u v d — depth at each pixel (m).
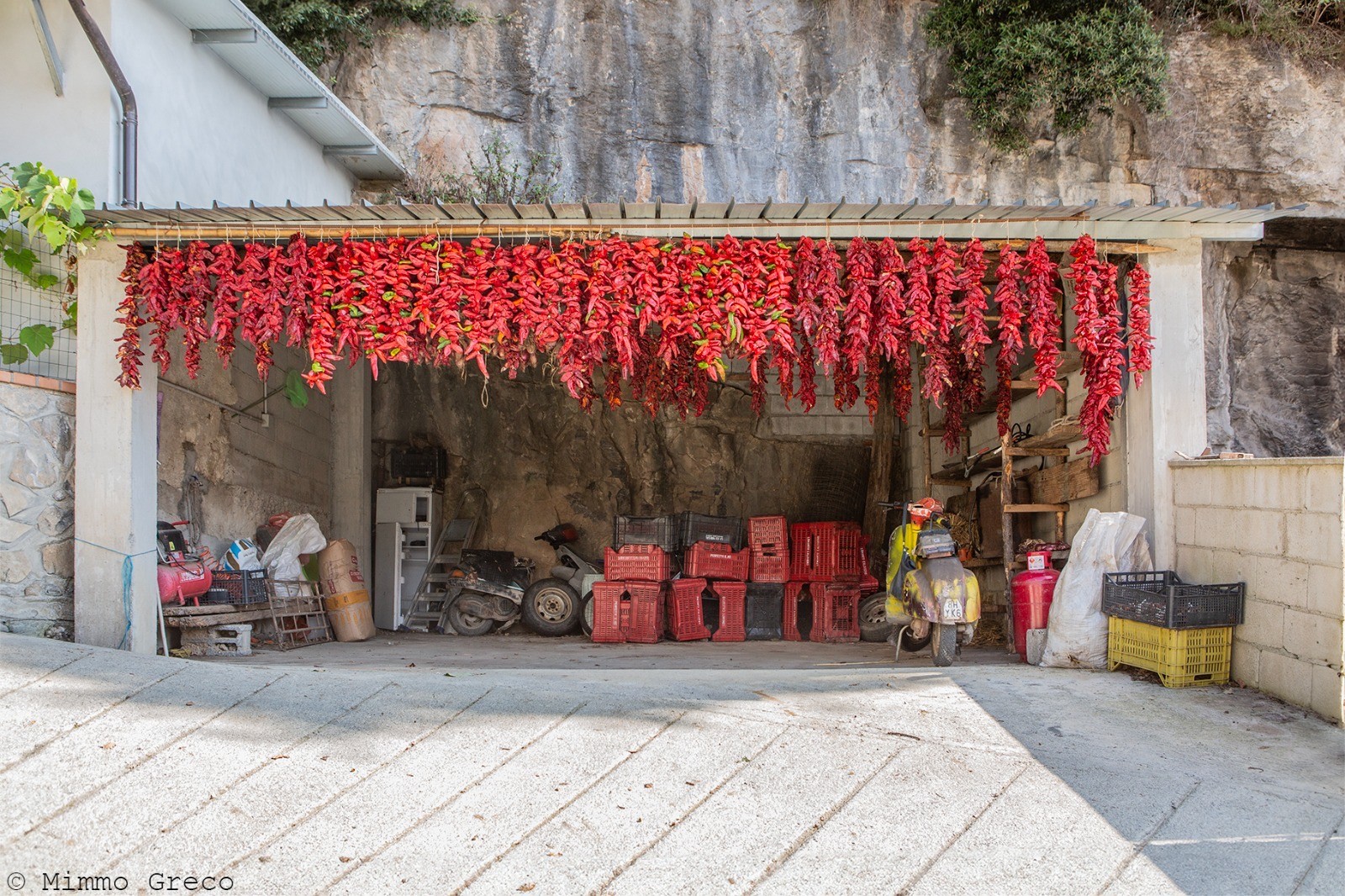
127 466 6.08
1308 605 4.91
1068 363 7.32
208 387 7.78
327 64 10.15
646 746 4.37
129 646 6.00
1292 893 3.33
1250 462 5.38
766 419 11.58
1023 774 4.19
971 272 5.94
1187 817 3.84
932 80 10.31
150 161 6.78
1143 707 5.10
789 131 10.47
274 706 4.60
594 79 10.38
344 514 10.88
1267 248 10.09
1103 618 5.99
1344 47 9.60
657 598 9.47
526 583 10.62
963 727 4.73
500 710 4.70
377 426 11.64
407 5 10.08
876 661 7.40
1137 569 6.16
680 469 11.70
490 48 10.34
